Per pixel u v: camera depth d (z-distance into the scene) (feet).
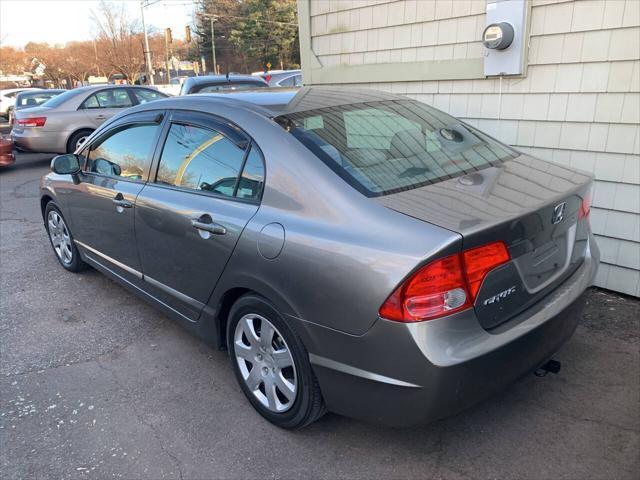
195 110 10.74
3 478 8.45
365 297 7.16
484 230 6.97
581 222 9.12
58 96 36.60
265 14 180.75
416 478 8.02
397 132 9.72
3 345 12.57
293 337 8.28
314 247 7.73
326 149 8.65
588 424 8.93
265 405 9.32
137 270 12.31
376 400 7.47
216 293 9.74
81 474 8.47
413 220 7.22
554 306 8.05
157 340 12.51
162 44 166.30
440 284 6.83
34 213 24.64
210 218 9.46
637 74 12.37
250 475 8.27
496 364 7.29
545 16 13.56
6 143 34.63
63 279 16.35
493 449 8.50
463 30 15.49
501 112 15.10
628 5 12.17
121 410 10.00
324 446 8.78
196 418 9.66
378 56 18.03
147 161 11.71
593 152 13.46
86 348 12.29
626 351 10.92
